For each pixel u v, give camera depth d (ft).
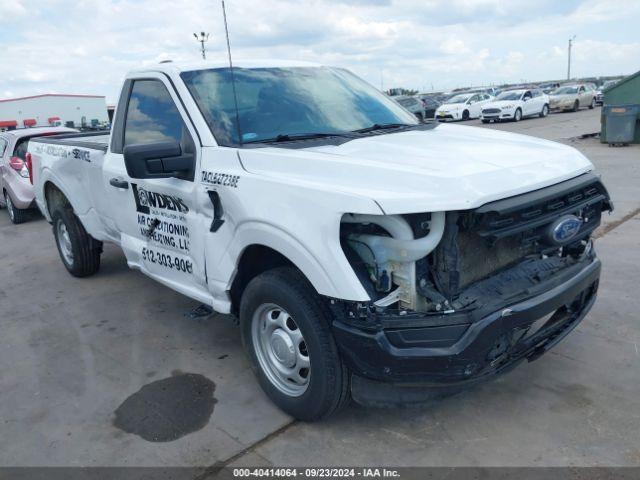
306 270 9.45
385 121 13.66
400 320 9.09
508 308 9.21
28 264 23.35
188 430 11.02
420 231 9.00
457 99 108.78
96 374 13.43
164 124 13.15
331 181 9.52
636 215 24.48
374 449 10.17
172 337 15.24
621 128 48.37
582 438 10.11
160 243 13.74
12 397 12.61
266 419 11.25
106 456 10.37
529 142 11.79
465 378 9.14
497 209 8.76
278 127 12.30
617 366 12.41
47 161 19.43
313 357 10.00
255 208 10.22
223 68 13.28
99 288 19.42
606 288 16.61
